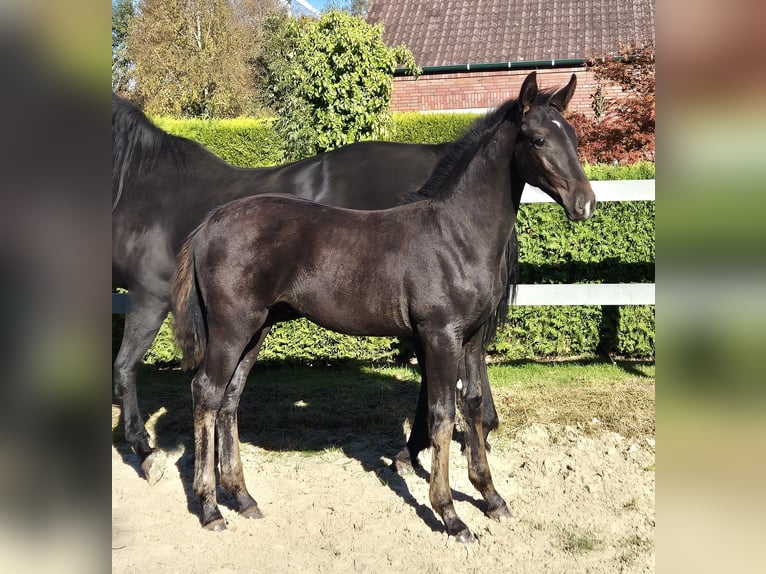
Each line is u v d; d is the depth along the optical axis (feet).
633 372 19.34
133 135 14.57
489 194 10.77
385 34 53.26
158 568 10.05
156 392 19.49
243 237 11.30
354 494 12.73
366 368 20.92
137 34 69.77
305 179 14.66
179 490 13.20
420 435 13.52
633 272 20.16
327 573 9.86
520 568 9.92
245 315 11.31
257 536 11.11
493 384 18.48
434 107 48.44
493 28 51.19
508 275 12.99
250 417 17.02
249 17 91.86
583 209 10.05
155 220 14.76
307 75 19.03
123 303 18.93
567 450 14.25
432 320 10.67
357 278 11.05
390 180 14.15
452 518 10.85
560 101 10.70
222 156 30.53
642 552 10.28
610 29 48.83
